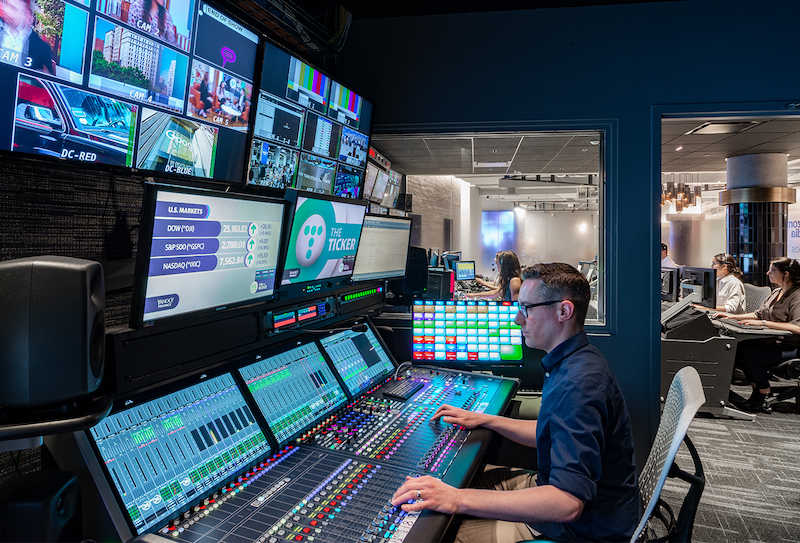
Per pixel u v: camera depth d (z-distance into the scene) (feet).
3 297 2.42
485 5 9.01
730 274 16.52
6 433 2.41
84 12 4.20
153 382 3.63
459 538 4.51
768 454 10.17
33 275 2.44
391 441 4.65
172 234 3.71
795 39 8.38
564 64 8.91
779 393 13.42
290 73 6.75
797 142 20.51
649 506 3.51
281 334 5.25
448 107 9.23
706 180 35.78
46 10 3.93
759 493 8.49
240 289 4.63
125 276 5.15
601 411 4.03
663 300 16.62
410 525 3.25
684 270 17.46
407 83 9.29
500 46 9.05
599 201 9.34
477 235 41.50
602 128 9.01
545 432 4.33
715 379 12.31
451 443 4.66
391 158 19.51
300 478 3.86
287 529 3.19
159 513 3.17
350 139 8.43
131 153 4.79
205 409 3.93
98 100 4.42
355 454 4.32
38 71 3.94
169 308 3.79
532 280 4.82
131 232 5.27
